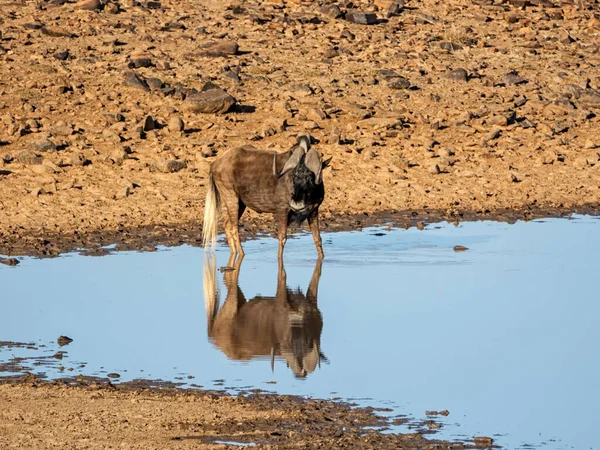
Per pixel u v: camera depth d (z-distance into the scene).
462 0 142.88
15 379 43.81
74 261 64.19
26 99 97.88
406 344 48.81
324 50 118.12
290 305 55.03
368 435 37.84
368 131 95.69
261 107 99.62
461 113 101.00
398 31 129.12
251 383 43.59
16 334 50.00
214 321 52.34
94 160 85.88
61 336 48.88
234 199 64.94
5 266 62.75
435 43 125.00
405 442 37.25
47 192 79.25
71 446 36.53
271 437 37.59
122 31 120.00
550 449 36.94
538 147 94.75
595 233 72.44
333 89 105.69
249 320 52.53
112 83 102.94
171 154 87.62
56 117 94.56
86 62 107.75
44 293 56.88
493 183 86.06
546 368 45.66
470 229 73.62
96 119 94.19
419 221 76.06
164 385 43.22
